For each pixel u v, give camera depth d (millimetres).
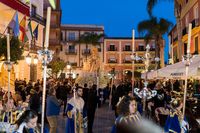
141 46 83562
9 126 6664
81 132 9906
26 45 27594
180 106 7121
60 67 42312
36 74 35688
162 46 47812
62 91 18750
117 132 5301
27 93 15516
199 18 26906
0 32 23938
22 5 25578
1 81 19953
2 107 8750
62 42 76375
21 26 19547
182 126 6793
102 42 80688
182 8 35438
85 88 13758
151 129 5254
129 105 5387
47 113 10664
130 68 82938
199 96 14539
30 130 5312
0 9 23734
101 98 27047
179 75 10836
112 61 83250
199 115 9148
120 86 17844
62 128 14070
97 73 28281
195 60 10766
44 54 6012
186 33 31250
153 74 16203
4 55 15102
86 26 79500
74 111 9766
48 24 5879
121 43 83562
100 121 17047
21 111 9312
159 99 10914
